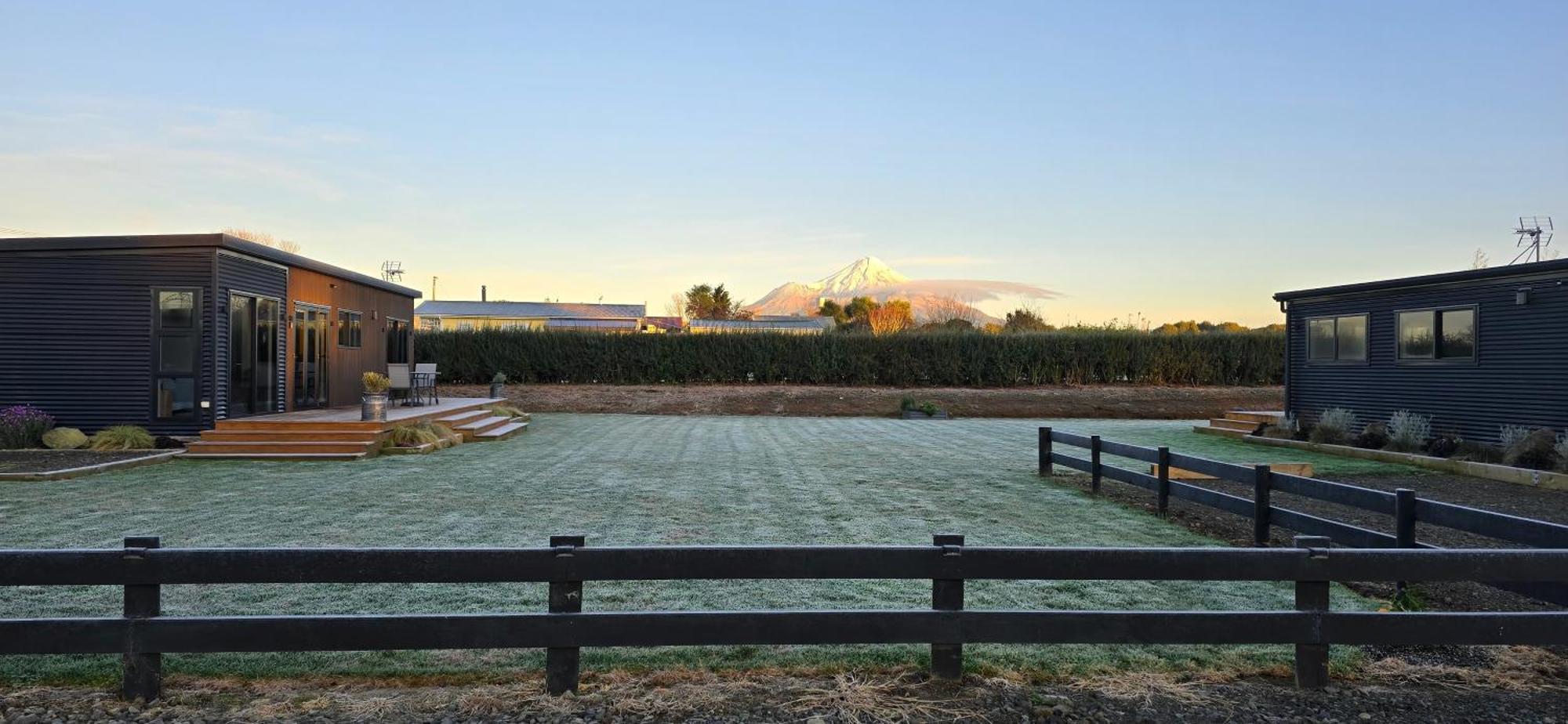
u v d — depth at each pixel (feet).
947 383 95.20
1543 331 40.11
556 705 11.21
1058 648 13.57
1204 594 16.85
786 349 95.09
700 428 61.36
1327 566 11.66
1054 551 11.66
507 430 52.85
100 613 15.20
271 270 46.91
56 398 41.32
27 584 10.71
